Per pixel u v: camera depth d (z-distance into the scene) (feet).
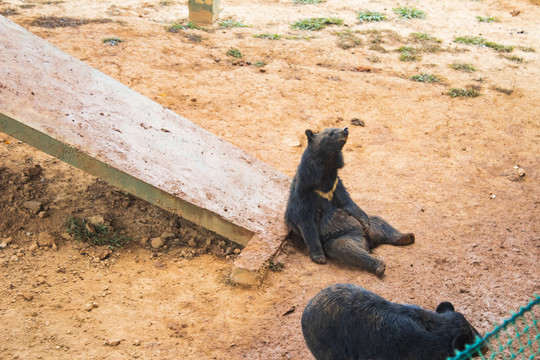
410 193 29.32
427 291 22.02
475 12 62.64
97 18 51.52
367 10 61.00
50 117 24.44
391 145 34.45
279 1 62.64
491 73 46.80
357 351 15.55
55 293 21.04
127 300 21.12
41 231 24.38
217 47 47.96
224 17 56.08
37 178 27.81
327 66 46.26
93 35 46.80
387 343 14.99
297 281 22.33
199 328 19.89
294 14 58.70
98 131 25.09
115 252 24.00
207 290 21.97
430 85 43.86
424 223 26.73
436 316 15.08
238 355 18.76
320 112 38.06
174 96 38.24
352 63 47.24
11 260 22.47
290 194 24.16
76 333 19.19
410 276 22.77
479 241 25.59
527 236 26.22
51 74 27.37
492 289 22.48
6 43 27.91
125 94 28.84
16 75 25.99
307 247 23.95
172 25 51.70
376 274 22.49
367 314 15.48
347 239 23.45
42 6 53.36
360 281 22.24
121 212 26.58
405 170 31.60
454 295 21.97
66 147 23.63
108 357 18.25
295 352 18.97
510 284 22.86
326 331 15.89
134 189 24.07
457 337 13.64
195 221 24.27
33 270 22.11
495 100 41.78
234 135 33.99
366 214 25.30
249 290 21.97
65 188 27.50
